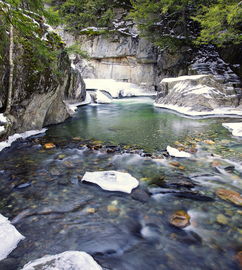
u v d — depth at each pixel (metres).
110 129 8.45
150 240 2.57
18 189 3.71
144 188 3.79
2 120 5.89
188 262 2.25
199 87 12.12
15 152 5.61
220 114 10.56
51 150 5.82
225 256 2.32
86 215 3.03
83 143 6.53
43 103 7.80
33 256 2.26
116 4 22.97
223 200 3.39
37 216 2.98
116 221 2.91
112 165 4.83
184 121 9.77
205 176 4.25
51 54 6.46
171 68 20.75
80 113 12.45
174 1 16.05
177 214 3.04
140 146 6.23
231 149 5.80
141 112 12.70
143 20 19.62
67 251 2.21
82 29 24.67
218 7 10.07
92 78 25.73
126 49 23.50
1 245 2.31
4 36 5.61
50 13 5.49
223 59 17.06
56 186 3.84
